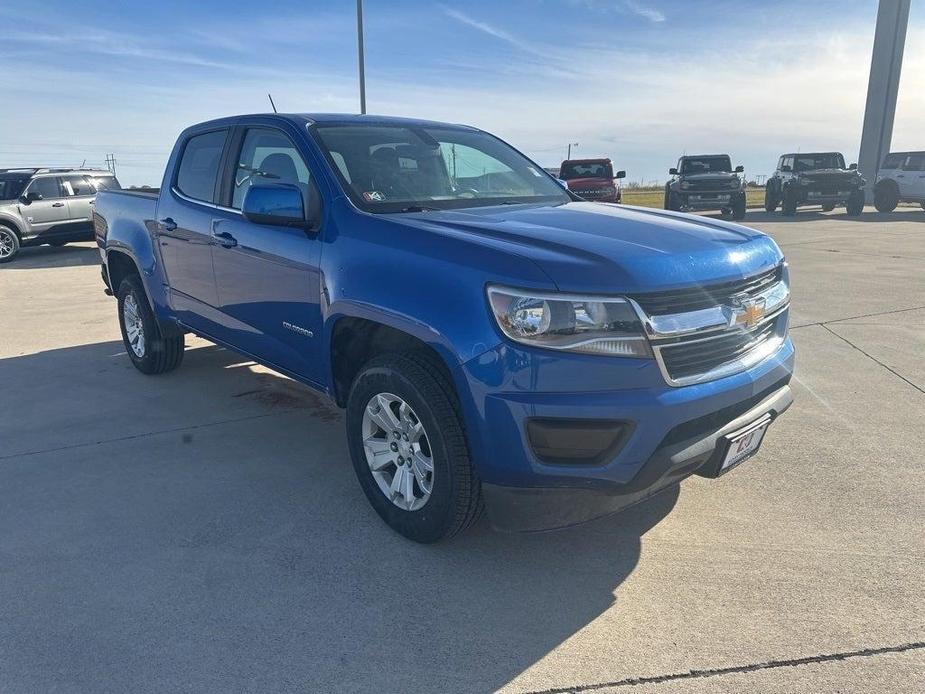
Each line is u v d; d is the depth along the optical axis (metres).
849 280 9.58
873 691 2.19
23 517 3.33
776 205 24.73
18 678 2.27
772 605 2.63
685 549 3.02
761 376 2.80
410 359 2.87
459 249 2.67
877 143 27.97
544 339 2.42
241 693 2.21
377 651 2.40
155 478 3.75
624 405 2.41
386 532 3.18
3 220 13.66
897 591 2.70
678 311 2.54
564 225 3.00
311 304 3.39
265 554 3.01
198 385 5.39
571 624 2.54
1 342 6.89
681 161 22.45
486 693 2.21
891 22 27.11
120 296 5.68
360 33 14.27
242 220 3.92
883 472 3.72
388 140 3.86
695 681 2.24
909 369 5.48
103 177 15.64
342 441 4.26
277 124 3.85
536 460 2.50
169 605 2.65
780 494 3.50
